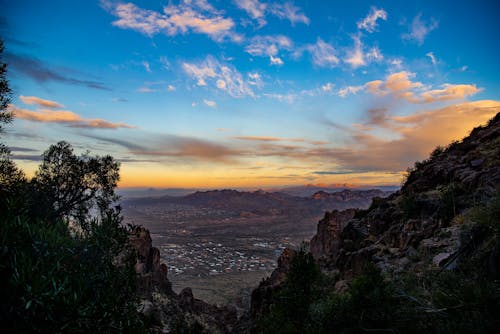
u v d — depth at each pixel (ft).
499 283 21.91
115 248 20.43
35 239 16.92
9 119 37.55
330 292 47.01
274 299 42.14
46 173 67.62
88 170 72.23
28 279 13.28
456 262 29.91
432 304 22.66
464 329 17.70
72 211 67.72
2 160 40.73
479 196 49.29
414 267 38.73
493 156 59.62
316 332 28.99
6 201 17.97
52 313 13.61
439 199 57.00
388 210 73.51
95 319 16.01
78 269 18.12
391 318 23.25
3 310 13.12
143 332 19.02
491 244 27.07
